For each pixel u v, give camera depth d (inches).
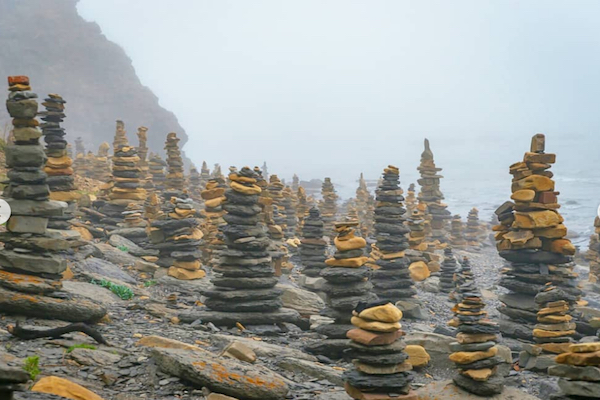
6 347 460.1
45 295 560.4
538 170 780.6
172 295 743.7
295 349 604.1
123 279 844.6
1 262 567.2
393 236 999.6
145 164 1729.8
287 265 1145.4
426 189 1871.3
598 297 1309.1
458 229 1966.0
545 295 657.0
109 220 1193.4
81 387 357.7
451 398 453.4
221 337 574.9
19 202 567.8
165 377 426.9
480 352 463.2
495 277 1524.4
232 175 702.5
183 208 911.7
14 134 571.5
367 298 610.5
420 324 916.0
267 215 1135.0
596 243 1464.1
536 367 644.1
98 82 6102.4
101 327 579.5
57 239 571.8
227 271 686.5
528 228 773.9
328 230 1752.0
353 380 399.9
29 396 303.4
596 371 379.2
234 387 408.8
